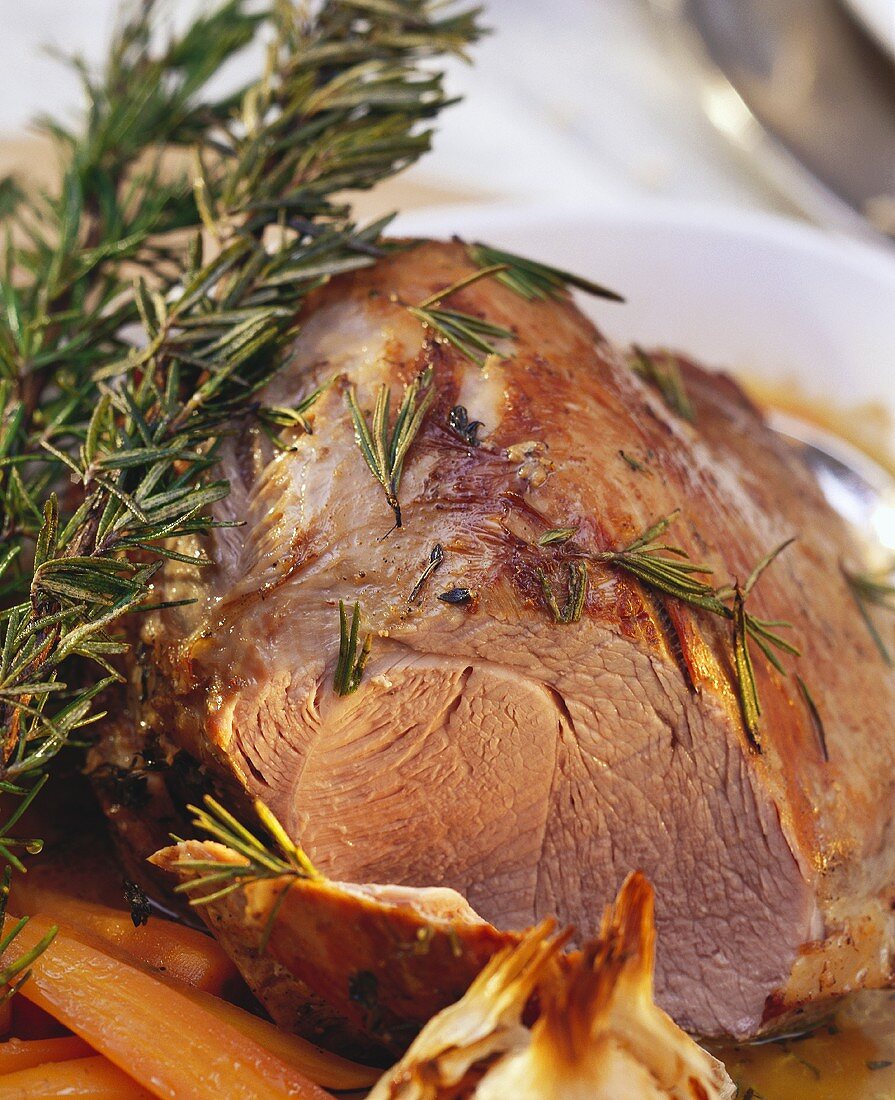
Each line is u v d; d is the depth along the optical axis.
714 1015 0.46
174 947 0.45
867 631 0.50
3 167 0.60
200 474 0.44
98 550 0.42
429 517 0.43
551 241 0.61
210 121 0.54
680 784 0.45
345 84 0.49
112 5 0.77
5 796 0.48
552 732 0.44
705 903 0.46
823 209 0.68
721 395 0.56
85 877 0.48
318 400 0.45
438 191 0.64
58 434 0.47
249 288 0.46
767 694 0.45
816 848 0.45
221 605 0.44
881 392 0.60
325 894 0.41
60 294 0.50
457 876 0.46
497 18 0.82
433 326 0.45
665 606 0.44
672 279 0.61
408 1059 0.40
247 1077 0.42
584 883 0.46
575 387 0.46
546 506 0.44
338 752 0.44
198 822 0.42
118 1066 0.43
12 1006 0.44
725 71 0.76
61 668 0.47
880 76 0.74
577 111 0.79
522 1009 0.40
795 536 0.50
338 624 0.43
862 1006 0.47
